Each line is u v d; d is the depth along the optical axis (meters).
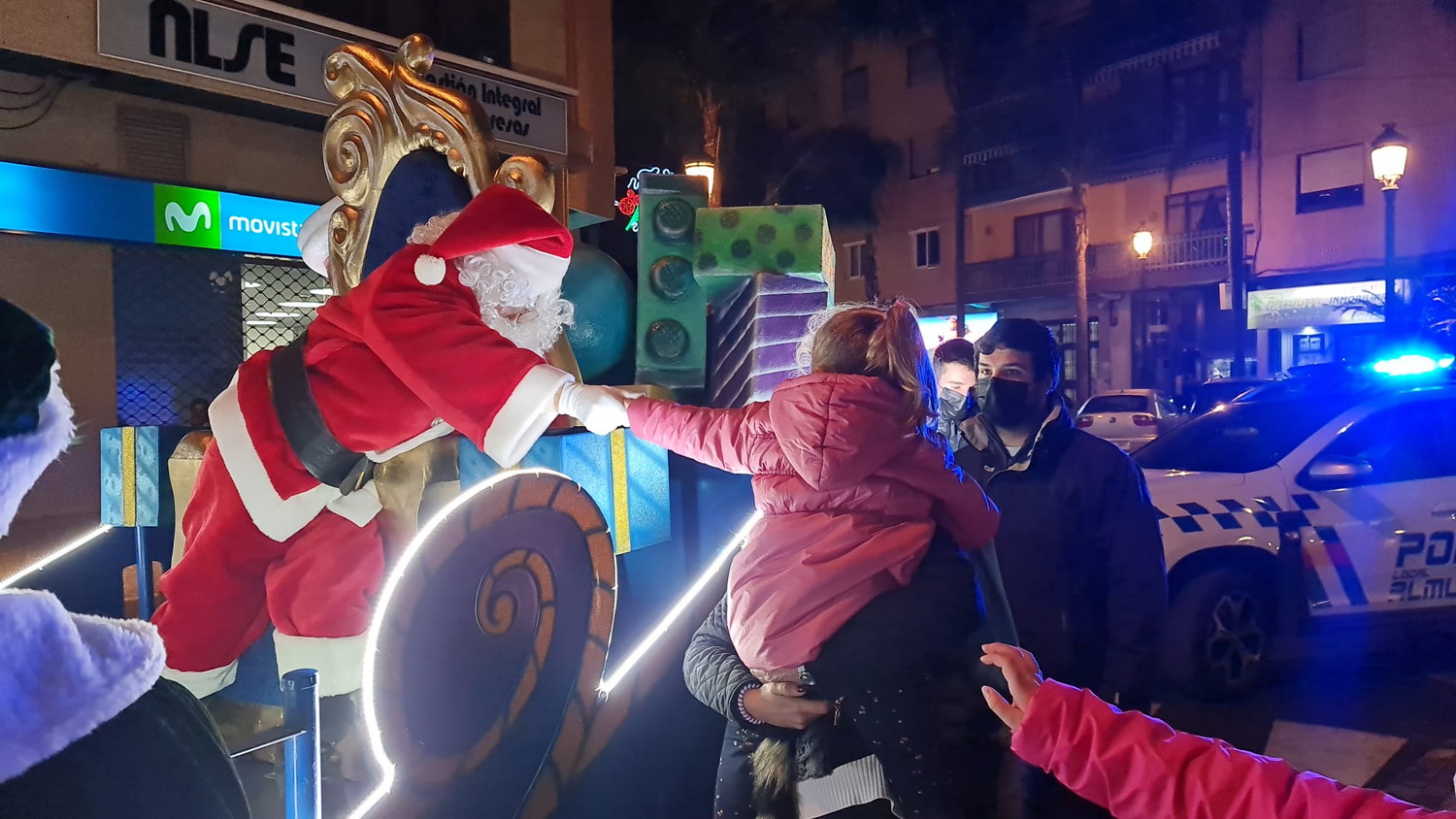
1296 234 22.39
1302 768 4.01
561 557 2.10
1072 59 25.47
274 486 1.98
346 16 8.52
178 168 7.75
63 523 6.85
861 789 1.83
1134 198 26.16
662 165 21.80
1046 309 29.05
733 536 2.67
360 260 2.62
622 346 2.82
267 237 8.26
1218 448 5.54
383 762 1.79
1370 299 20.92
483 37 9.41
